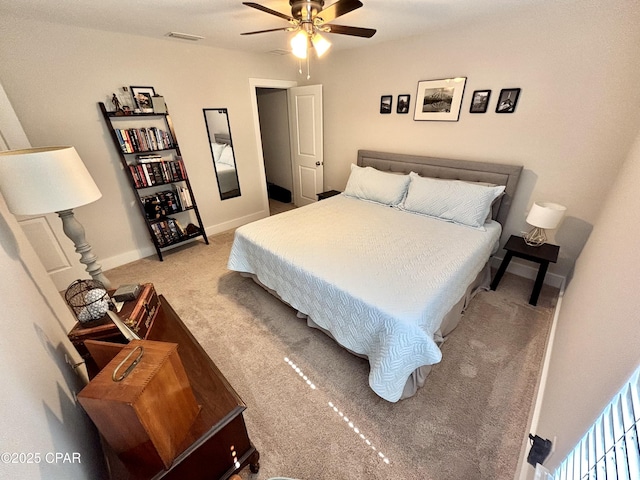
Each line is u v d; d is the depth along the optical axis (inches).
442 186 105.7
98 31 100.2
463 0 78.6
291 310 93.4
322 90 155.0
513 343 77.4
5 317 32.3
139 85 114.3
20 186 48.1
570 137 89.4
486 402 61.9
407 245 84.1
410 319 55.9
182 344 51.0
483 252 87.4
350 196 134.2
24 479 23.1
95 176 112.3
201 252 137.3
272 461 52.2
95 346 39.4
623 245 42.0
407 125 128.2
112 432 32.0
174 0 74.8
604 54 78.5
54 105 98.0
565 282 99.6
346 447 54.3
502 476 49.2
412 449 53.7
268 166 222.4
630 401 20.9
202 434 37.5
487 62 98.8
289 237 90.7
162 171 123.6
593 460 24.2
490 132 105.1
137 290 56.4
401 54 119.3
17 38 87.3
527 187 102.0
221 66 135.3
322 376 69.4
